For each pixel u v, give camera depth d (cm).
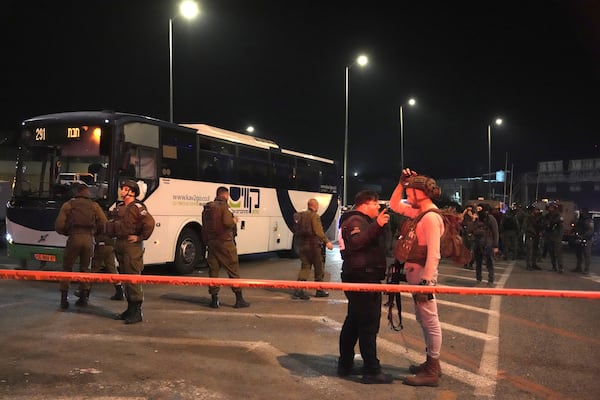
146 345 595
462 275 1325
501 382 501
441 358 578
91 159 1001
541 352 610
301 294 920
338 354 579
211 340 623
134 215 695
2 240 1869
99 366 516
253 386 472
